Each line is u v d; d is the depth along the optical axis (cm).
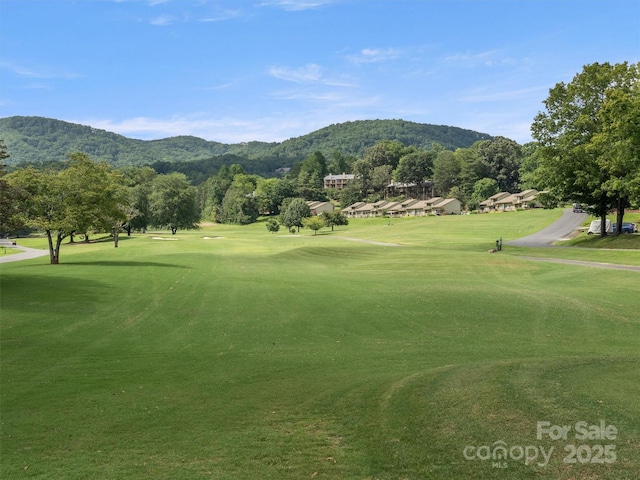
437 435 777
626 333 1833
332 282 3167
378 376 1274
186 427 930
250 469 728
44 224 4016
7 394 1174
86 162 4606
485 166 16762
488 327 1966
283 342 1770
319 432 862
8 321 1966
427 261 4403
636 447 675
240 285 3000
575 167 5375
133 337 1819
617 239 5225
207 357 1559
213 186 19988
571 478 618
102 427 945
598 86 5256
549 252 5088
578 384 978
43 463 786
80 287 2783
